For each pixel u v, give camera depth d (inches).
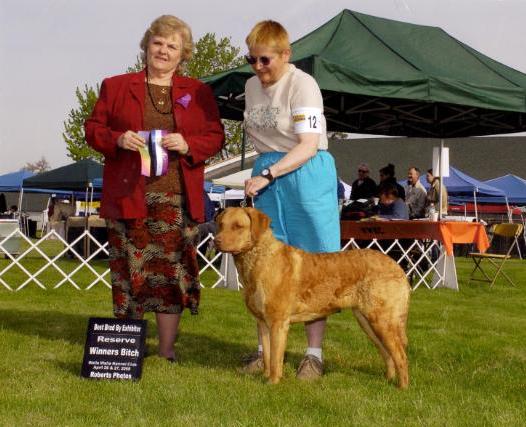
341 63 351.3
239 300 321.4
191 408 137.6
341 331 237.3
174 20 179.2
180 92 181.6
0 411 133.0
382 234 396.2
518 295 376.5
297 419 131.4
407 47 394.6
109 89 180.5
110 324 165.3
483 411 140.3
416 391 156.3
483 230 398.3
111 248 181.2
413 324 259.0
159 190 178.9
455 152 1670.8
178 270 182.7
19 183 1072.8
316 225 173.9
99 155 1269.7
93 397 145.0
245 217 155.7
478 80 382.0
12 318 252.5
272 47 168.7
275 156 176.2
